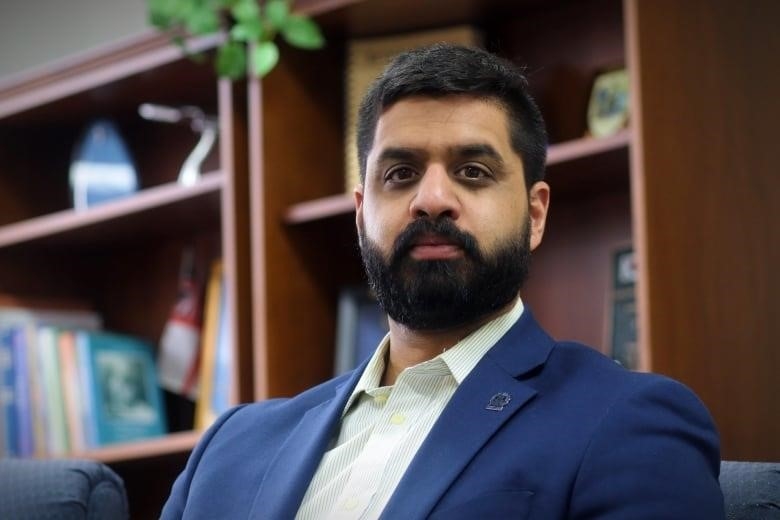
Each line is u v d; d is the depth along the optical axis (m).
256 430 1.88
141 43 3.29
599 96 2.91
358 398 1.84
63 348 3.46
